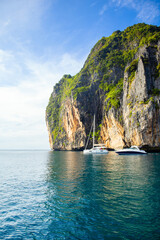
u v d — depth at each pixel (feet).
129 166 79.82
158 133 162.61
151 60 183.52
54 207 32.30
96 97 280.92
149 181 48.98
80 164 94.22
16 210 31.83
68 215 28.63
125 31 334.44
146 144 164.76
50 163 108.99
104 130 250.37
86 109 281.95
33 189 45.65
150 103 164.45
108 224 25.12
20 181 56.85
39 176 64.34
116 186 44.21
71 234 22.95
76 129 303.27
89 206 31.78
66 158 144.56
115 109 213.05
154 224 24.66
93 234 22.67
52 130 411.13
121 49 313.53
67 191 41.60
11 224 26.40
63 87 462.60
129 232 22.82
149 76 176.45
